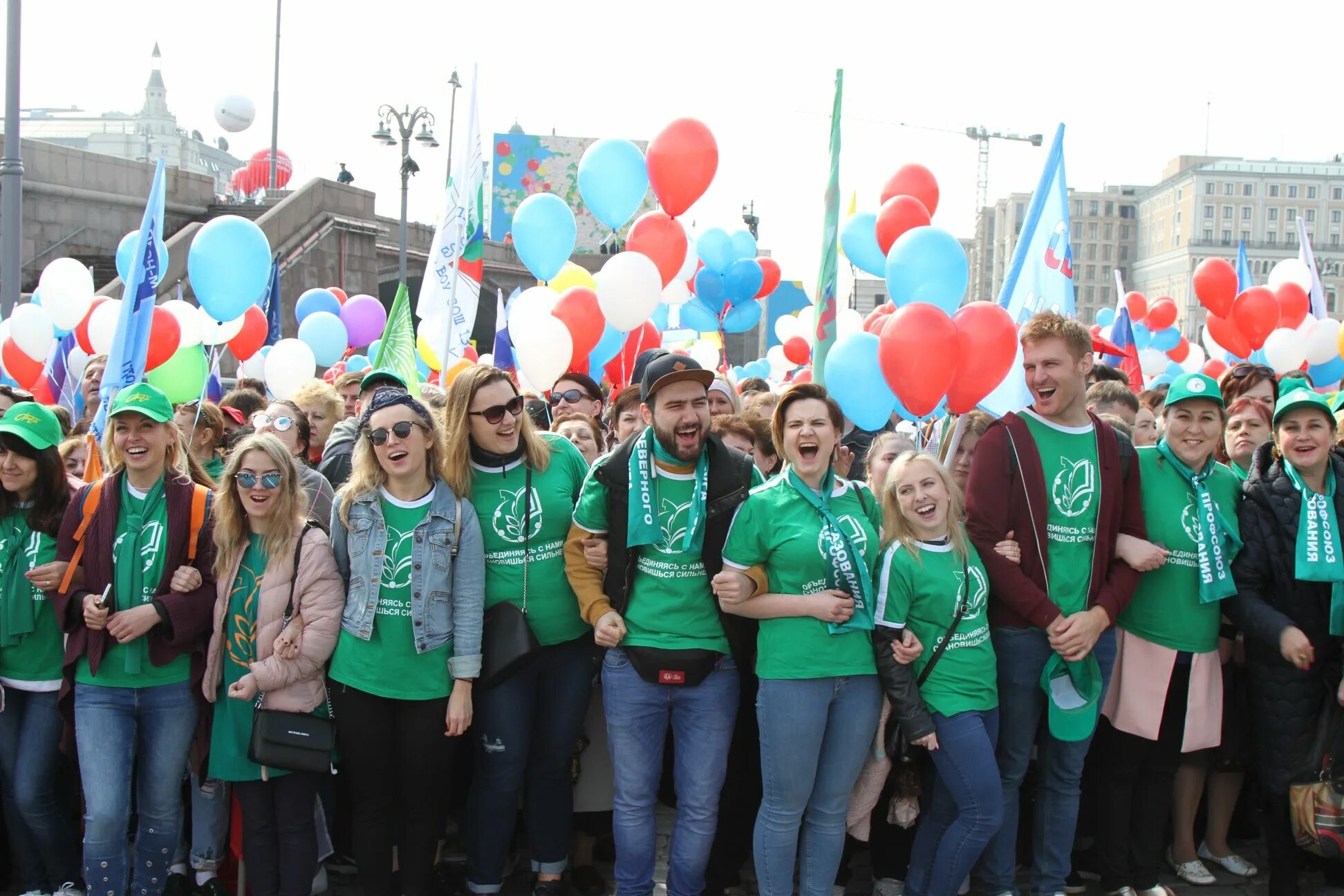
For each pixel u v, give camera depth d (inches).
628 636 141.5
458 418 147.0
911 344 163.9
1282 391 182.7
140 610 138.1
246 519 143.5
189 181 735.7
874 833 158.2
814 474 140.0
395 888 152.3
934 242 187.0
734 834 157.2
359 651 139.2
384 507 143.0
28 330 280.2
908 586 138.2
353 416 228.8
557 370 255.6
